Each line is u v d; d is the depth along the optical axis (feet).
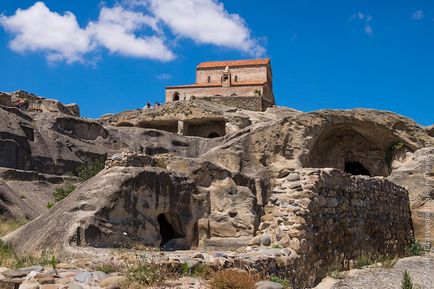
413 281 32.01
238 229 53.57
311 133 87.40
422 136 90.94
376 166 97.09
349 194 38.75
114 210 39.99
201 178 55.52
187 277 23.52
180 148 97.96
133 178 42.93
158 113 124.16
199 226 50.11
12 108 81.92
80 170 81.30
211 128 123.95
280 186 33.50
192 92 181.16
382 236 45.62
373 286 30.04
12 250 35.96
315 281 30.60
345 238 37.04
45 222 39.40
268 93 184.34
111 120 129.70
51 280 21.21
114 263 25.73
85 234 36.19
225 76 184.24
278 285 22.09
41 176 74.13
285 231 30.22
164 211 46.24
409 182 72.90
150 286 21.77
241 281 21.79
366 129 94.12
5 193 57.21
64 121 88.63
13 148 74.90
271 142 85.46
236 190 56.75
